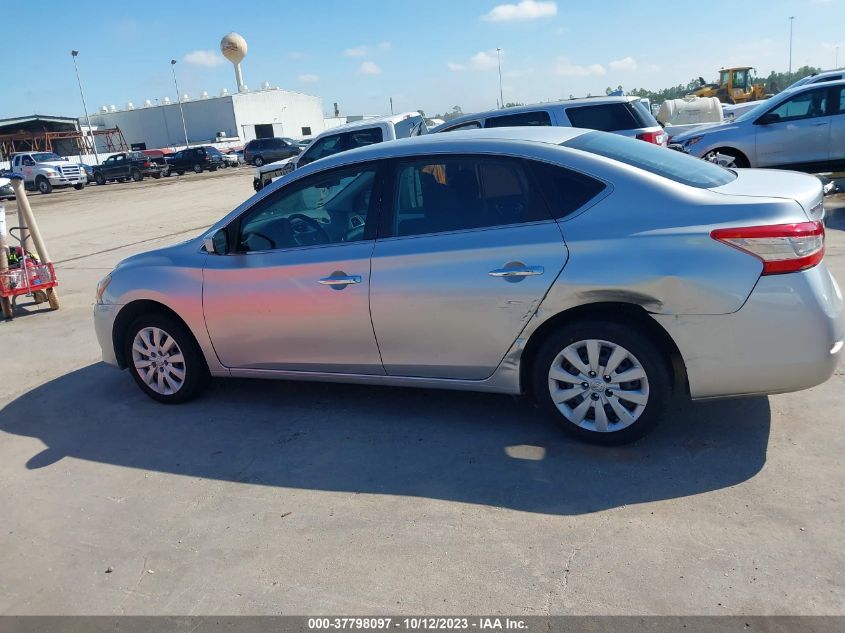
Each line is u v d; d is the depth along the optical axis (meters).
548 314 3.57
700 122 17.69
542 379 3.75
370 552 3.04
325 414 4.54
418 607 2.68
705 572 2.72
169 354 4.86
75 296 8.99
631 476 3.44
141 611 2.83
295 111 74.44
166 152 56.19
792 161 11.27
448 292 3.76
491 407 4.38
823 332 3.21
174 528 3.39
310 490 3.62
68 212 22.50
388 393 4.77
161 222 16.98
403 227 3.95
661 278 3.30
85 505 3.71
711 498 3.20
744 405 4.05
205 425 4.56
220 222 4.59
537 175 3.65
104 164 41.91
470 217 3.79
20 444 4.57
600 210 3.50
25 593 3.02
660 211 3.40
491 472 3.61
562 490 3.38
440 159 3.89
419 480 3.61
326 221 4.20
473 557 2.95
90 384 5.59
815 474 3.30
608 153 3.75
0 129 56.06
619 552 2.88
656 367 3.48
